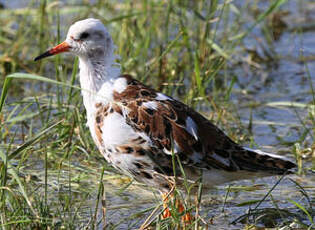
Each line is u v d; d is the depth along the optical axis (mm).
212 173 9875
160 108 9773
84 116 12711
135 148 9680
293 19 20188
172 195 9844
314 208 10414
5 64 16109
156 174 9797
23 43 16734
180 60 16203
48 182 11227
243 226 9938
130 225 9875
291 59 17625
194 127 9805
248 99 15352
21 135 13016
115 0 18422
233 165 9781
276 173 9750
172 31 16188
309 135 13344
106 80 10156
